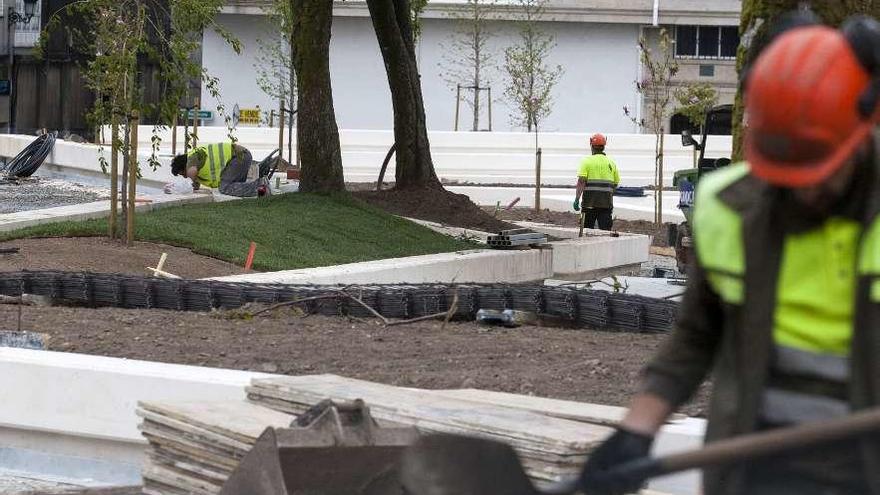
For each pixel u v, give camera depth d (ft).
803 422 19.07
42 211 109.40
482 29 290.76
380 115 299.99
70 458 45.93
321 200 124.16
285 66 258.16
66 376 44.98
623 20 292.61
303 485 28.86
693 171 184.65
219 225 106.52
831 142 18.19
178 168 141.08
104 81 94.07
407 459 24.00
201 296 66.18
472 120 297.74
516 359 51.67
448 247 115.44
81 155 185.88
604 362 49.83
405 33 139.23
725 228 19.44
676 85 297.33
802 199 18.80
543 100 257.34
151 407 33.47
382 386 36.86
